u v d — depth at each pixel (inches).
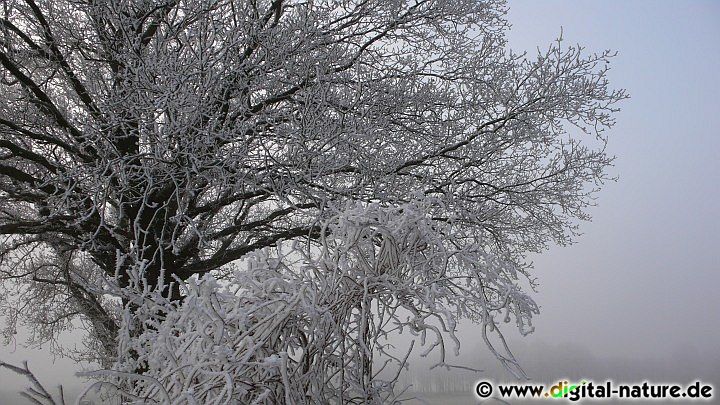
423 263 95.3
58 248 317.1
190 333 84.8
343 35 305.6
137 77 222.2
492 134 301.6
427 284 92.4
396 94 293.3
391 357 101.3
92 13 247.1
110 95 239.5
